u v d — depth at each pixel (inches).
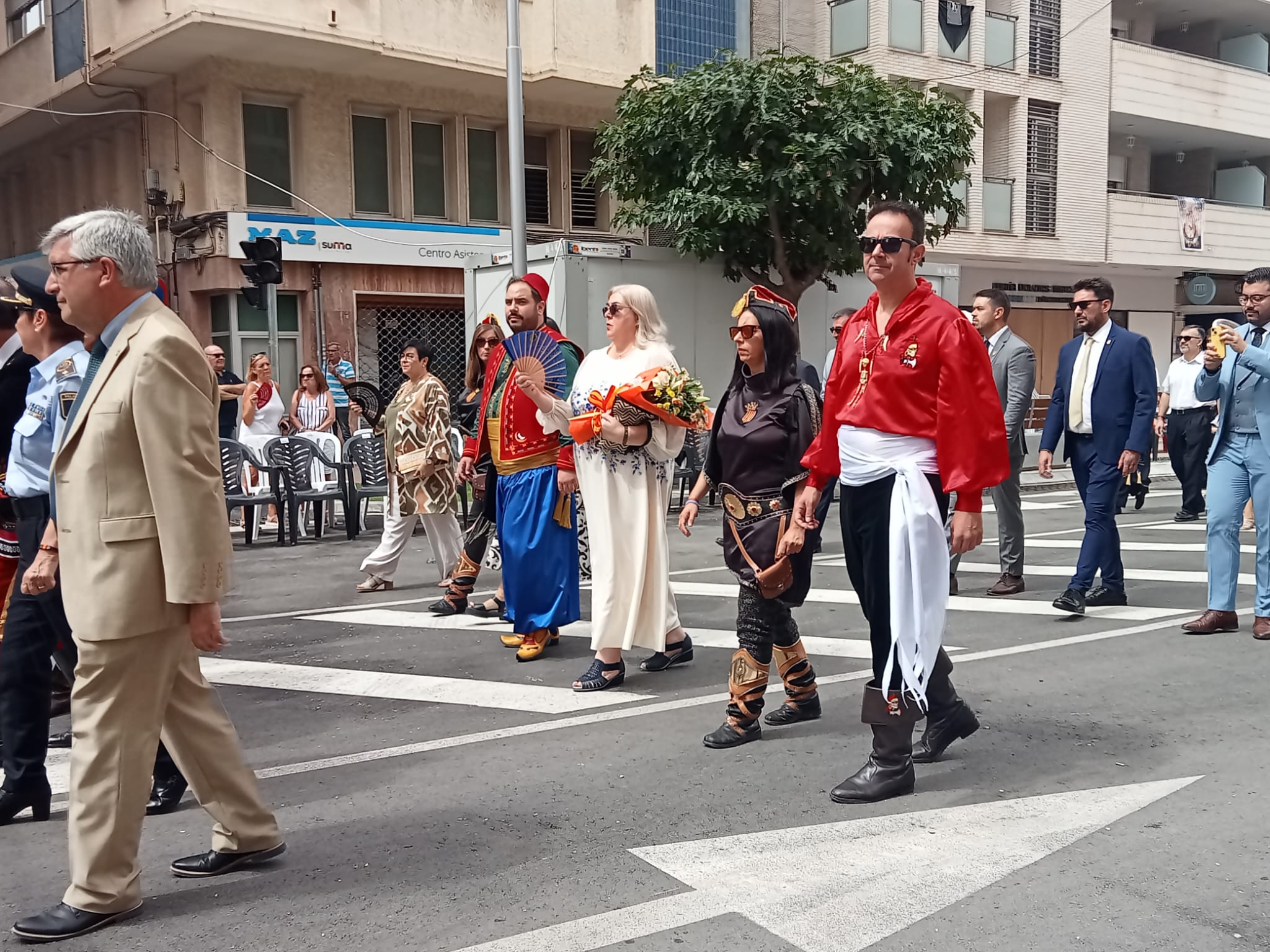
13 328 179.3
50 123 783.7
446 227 723.4
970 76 894.4
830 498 315.6
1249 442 267.6
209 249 649.0
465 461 295.4
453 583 311.0
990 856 145.4
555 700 225.0
